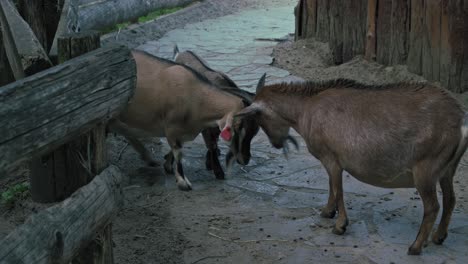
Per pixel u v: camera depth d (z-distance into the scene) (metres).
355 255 4.65
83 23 10.89
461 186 5.83
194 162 6.56
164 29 12.85
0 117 2.49
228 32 12.80
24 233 2.64
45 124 2.78
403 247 4.75
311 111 4.87
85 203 3.16
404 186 4.68
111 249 3.63
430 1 8.09
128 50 3.54
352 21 9.45
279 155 6.71
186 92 5.63
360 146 4.58
